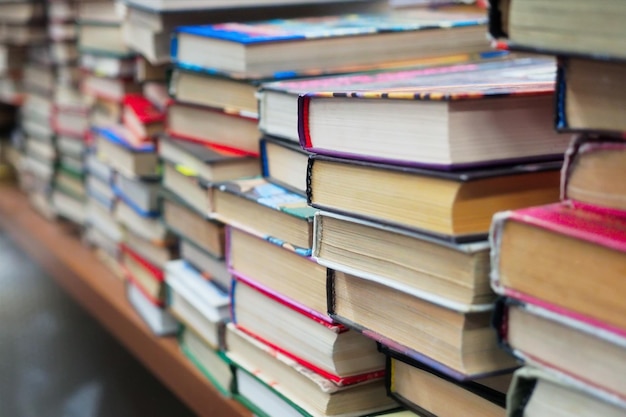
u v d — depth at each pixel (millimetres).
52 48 1571
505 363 579
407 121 573
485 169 557
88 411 1007
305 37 842
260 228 772
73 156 1544
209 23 1016
